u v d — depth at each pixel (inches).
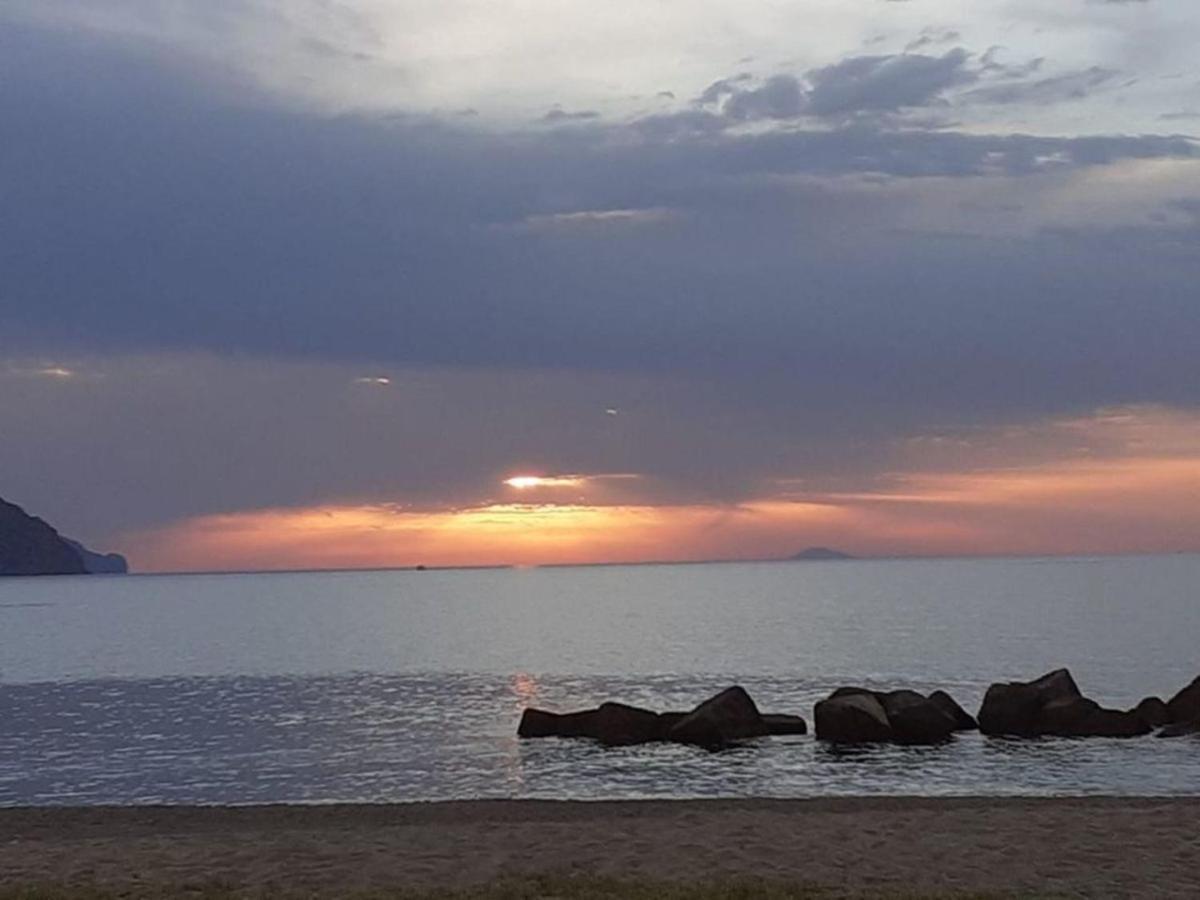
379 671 2608.3
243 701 2044.8
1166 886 597.0
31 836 853.8
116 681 2500.0
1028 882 610.2
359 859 684.1
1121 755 1293.1
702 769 1242.0
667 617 4650.6
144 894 592.1
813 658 2669.8
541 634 3836.1
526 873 638.5
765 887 587.5
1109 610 4217.5
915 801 956.0
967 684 2128.4
